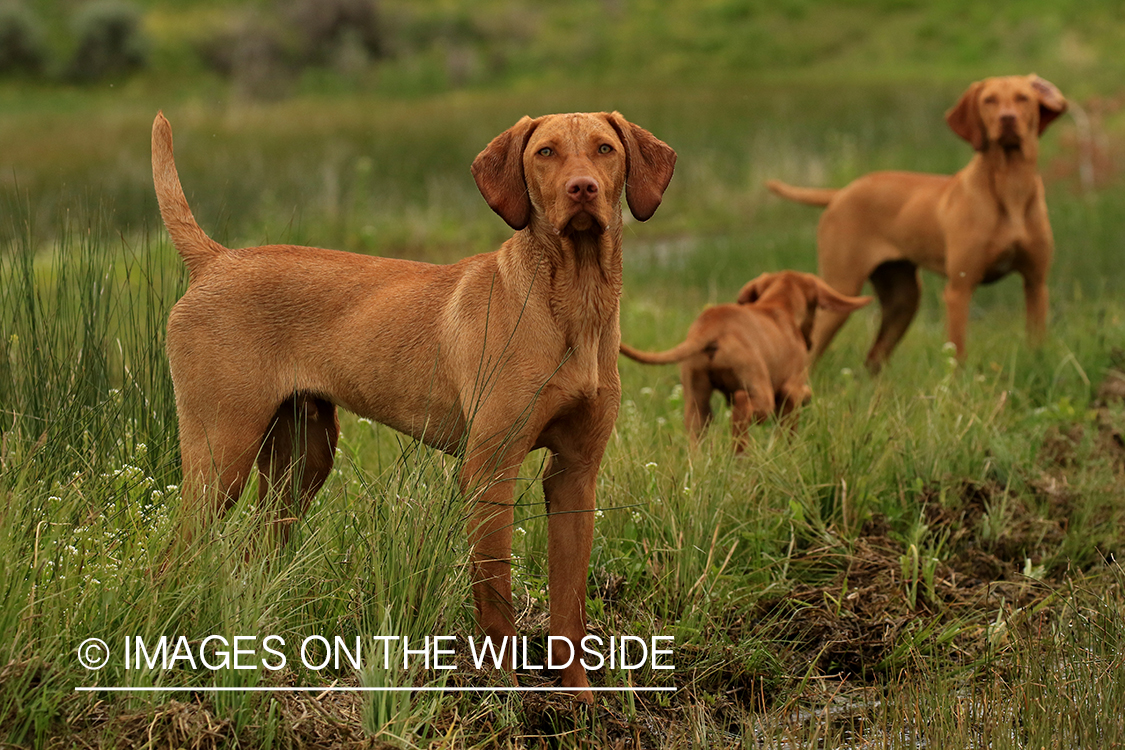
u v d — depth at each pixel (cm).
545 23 5675
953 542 646
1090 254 1331
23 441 538
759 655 529
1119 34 4350
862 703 509
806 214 2173
